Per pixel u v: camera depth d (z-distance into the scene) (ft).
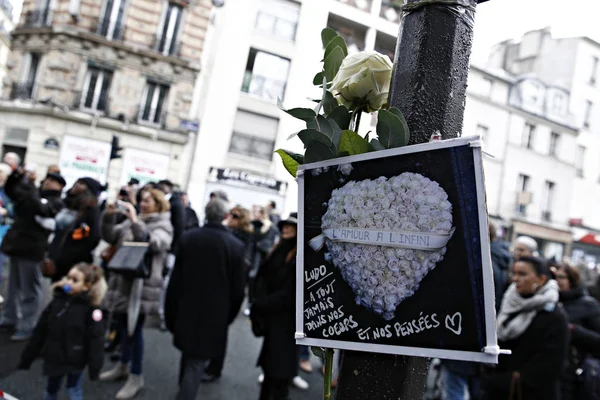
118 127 48.16
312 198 2.87
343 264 2.70
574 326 9.35
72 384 9.51
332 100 2.98
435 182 2.41
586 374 8.97
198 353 9.28
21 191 13.58
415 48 2.76
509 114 55.16
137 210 17.58
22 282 13.67
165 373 12.78
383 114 2.57
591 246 61.52
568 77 46.98
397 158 2.55
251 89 44.14
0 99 47.62
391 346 2.47
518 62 49.73
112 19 48.21
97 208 13.20
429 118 2.67
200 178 45.47
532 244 11.62
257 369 14.52
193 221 20.11
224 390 12.45
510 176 56.18
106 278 13.47
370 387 2.60
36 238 13.82
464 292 2.28
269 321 9.64
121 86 48.73
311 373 14.79
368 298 2.58
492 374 8.20
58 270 12.61
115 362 13.07
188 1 48.88
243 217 16.87
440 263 2.36
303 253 2.88
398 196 2.52
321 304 2.77
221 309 9.60
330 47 3.36
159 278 11.15
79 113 47.50
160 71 48.67
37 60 48.88
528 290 7.97
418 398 2.60
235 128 44.52
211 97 45.73
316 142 2.79
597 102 53.78
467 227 2.29
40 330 9.41
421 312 2.40
